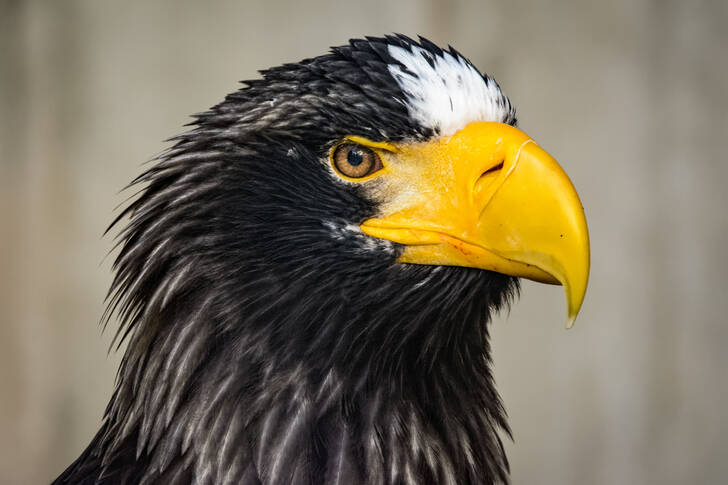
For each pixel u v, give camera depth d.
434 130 4.77
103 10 11.30
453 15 11.19
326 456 4.77
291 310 4.78
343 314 4.82
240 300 4.76
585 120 11.30
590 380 11.25
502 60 11.27
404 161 4.78
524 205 4.62
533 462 11.21
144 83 11.28
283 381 4.77
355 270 4.79
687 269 11.39
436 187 4.75
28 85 11.44
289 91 4.80
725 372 11.39
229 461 4.72
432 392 5.10
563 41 11.27
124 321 5.04
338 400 4.82
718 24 11.30
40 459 11.49
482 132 4.76
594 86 11.29
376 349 4.88
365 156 4.78
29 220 11.48
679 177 11.38
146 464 4.94
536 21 11.23
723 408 11.41
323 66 4.86
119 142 11.34
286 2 11.13
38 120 11.44
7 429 11.53
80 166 11.38
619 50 11.29
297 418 4.76
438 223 4.75
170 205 4.82
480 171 4.71
